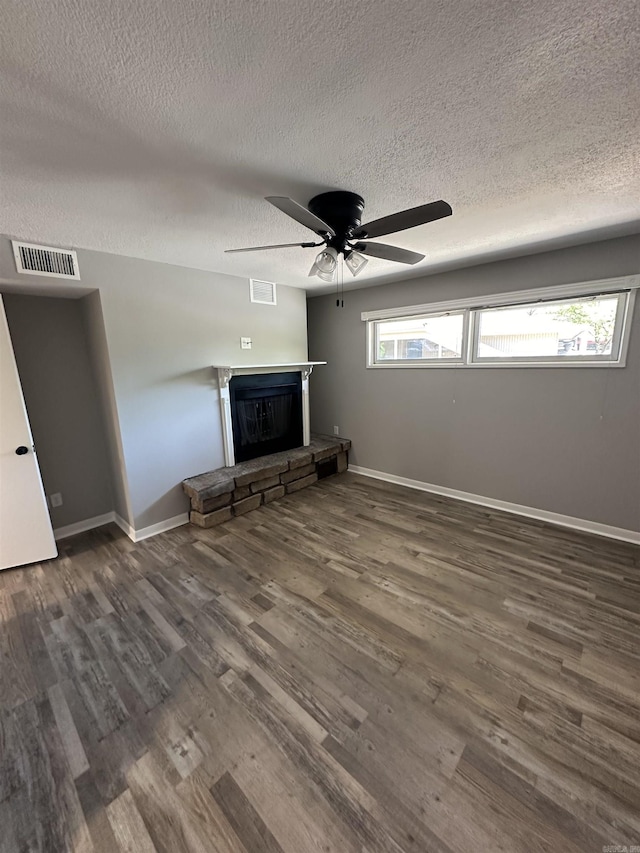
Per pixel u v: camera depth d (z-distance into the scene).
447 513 3.52
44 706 1.64
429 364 3.90
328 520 3.41
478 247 2.84
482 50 0.98
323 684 1.71
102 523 3.52
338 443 4.66
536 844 1.13
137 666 1.83
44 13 0.83
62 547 3.06
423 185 1.79
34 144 1.35
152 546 3.02
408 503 3.79
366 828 1.18
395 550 2.86
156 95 1.11
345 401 4.80
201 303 3.40
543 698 1.61
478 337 3.55
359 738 1.46
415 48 0.96
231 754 1.41
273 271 3.47
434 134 1.37
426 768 1.35
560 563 2.63
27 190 1.69
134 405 3.03
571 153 1.52
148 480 3.18
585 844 1.13
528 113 1.26
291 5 0.84
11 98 1.10
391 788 1.29
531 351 3.26
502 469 3.54
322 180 1.71
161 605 2.28
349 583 2.46
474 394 3.63
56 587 2.50
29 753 1.44
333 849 1.13
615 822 1.18
